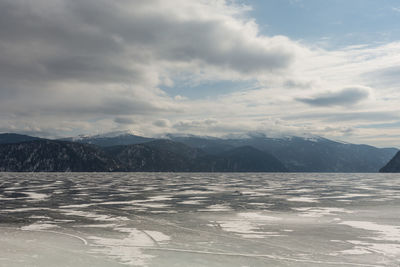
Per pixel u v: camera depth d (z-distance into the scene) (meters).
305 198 56.88
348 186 95.94
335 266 18.34
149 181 131.50
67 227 29.59
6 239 24.67
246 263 18.73
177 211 40.06
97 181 126.69
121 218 34.62
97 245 22.88
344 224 31.53
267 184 109.06
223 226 30.36
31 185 94.94
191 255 20.34
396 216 36.47
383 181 135.62
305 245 23.11
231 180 149.25
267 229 28.92
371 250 21.78
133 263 18.59
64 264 18.38
